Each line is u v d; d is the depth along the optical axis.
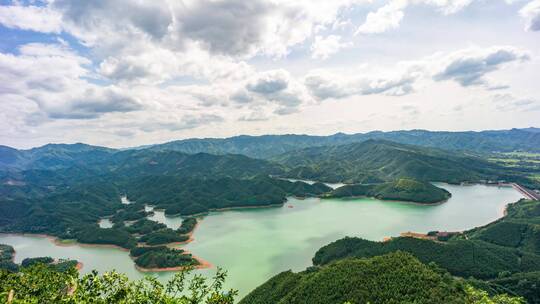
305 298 87.50
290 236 187.62
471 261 125.62
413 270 89.62
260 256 154.88
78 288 28.70
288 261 147.00
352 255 135.75
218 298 30.14
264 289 105.19
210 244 180.00
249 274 133.62
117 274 30.61
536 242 150.00
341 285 87.94
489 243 145.62
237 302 110.31
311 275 100.69
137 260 161.25
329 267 99.44
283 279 106.94
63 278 33.06
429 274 87.50
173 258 155.00
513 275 115.94
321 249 146.12
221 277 32.72
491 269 121.50
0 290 32.53
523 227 163.12
